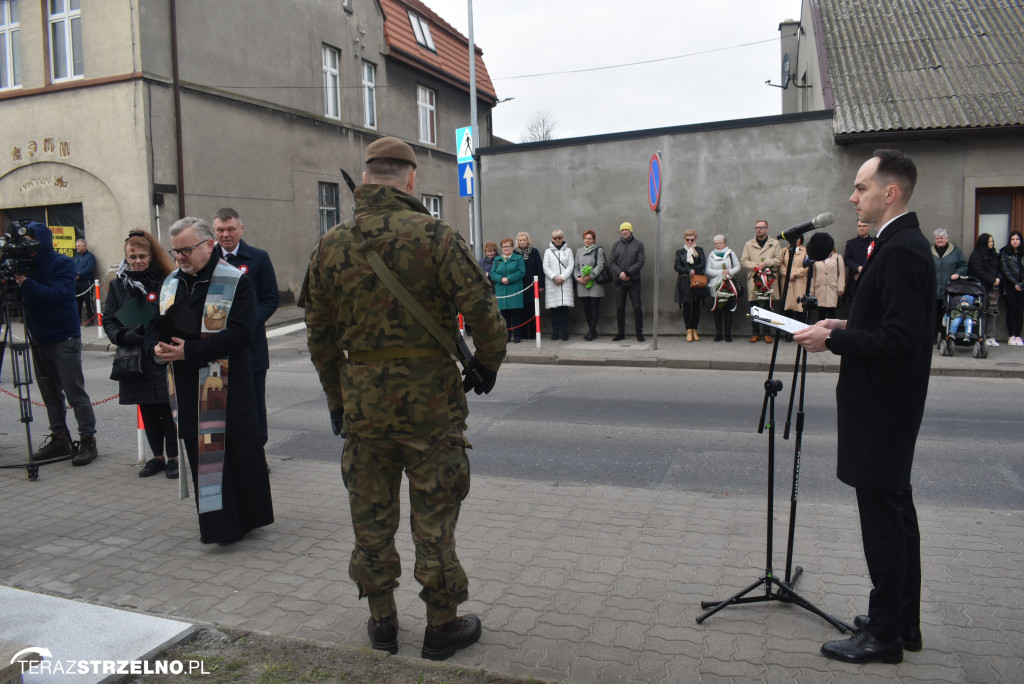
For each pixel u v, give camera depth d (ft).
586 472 18.67
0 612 10.36
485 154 46.01
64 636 9.66
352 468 9.80
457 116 89.10
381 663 8.89
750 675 9.45
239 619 11.13
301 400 28.60
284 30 61.98
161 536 14.60
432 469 9.48
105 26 50.57
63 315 19.42
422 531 9.57
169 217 51.90
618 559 13.16
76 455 20.01
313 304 9.64
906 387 9.21
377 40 74.33
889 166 9.31
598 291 41.63
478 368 9.87
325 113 67.46
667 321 43.47
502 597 11.73
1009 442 20.89
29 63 53.42
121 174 51.08
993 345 37.68
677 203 42.52
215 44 55.31
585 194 44.29
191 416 13.71
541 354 37.58
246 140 58.23
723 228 41.93
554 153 44.70
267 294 18.38
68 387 19.74
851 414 9.53
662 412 25.30
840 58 44.37
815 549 13.51
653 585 12.10
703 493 16.87
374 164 9.27
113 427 24.50
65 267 19.43
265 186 60.18
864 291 9.52
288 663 8.93
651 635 10.50
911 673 9.45
